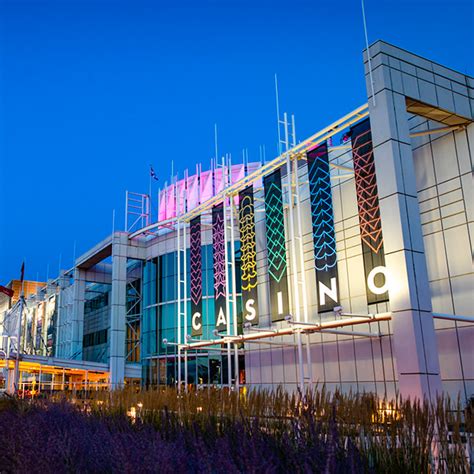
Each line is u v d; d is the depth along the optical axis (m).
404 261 17.52
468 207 20.69
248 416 8.21
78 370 47.28
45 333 71.75
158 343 47.09
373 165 21.06
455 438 4.81
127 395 15.27
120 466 5.60
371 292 20.97
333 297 22.50
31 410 14.90
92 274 61.00
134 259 52.28
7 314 65.81
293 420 6.56
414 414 5.44
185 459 5.66
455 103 20.78
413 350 16.70
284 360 29.20
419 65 20.41
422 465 5.10
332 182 27.59
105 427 9.65
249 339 27.73
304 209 29.58
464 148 21.20
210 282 44.41
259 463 4.97
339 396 6.77
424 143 22.80
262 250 32.72
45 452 6.34
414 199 18.52
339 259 26.42
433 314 17.81
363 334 22.89
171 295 47.41
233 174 50.69
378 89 19.38
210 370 42.66
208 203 34.06
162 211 57.44
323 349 26.52
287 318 22.50
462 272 20.53
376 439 5.74
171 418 9.98
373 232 20.73
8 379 44.12
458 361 20.00
